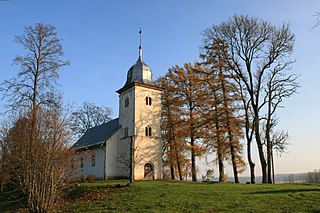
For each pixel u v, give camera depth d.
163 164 42.97
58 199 21.94
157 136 42.47
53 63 32.62
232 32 35.56
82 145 50.00
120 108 44.84
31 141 19.84
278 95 34.84
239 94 35.50
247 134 34.88
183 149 38.66
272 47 34.62
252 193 21.42
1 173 29.84
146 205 19.47
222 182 33.16
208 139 36.00
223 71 36.12
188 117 39.25
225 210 16.95
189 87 40.50
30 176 17.41
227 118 35.31
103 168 41.84
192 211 17.20
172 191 23.38
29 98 31.19
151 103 43.16
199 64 36.97
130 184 27.66
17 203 25.89
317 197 19.14
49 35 33.00
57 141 20.80
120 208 19.47
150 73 44.62
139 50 45.62
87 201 23.17
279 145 43.91
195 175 38.22
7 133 30.05
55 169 18.41
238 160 34.91
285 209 16.44
